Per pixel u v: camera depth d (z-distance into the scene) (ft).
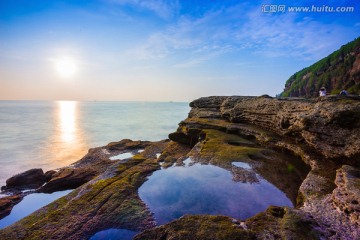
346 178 37.17
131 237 30.50
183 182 48.08
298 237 25.32
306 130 57.67
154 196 41.75
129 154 124.47
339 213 29.71
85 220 33.99
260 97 108.99
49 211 39.65
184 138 103.40
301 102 71.36
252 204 38.96
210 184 46.85
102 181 48.14
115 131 269.64
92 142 200.75
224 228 28.35
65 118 437.99
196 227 28.84
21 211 62.69
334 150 48.49
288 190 44.04
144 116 501.15
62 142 197.88
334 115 49.44
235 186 45.85
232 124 100.48
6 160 135.23
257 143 79.41
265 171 53.72
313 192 37.40
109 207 37.32
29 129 276.21
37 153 154.71
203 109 142.92
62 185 78.48
